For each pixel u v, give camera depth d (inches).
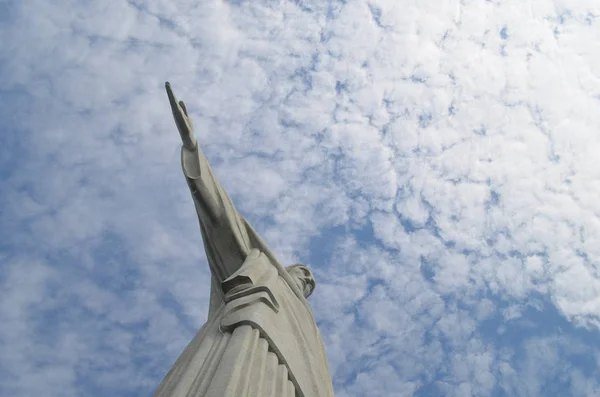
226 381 470.9
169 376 546.9
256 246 743.7
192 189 687.7
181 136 683.4
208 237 721.0
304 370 576.7
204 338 571.2
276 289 657.6
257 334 556.7
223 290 644.7
